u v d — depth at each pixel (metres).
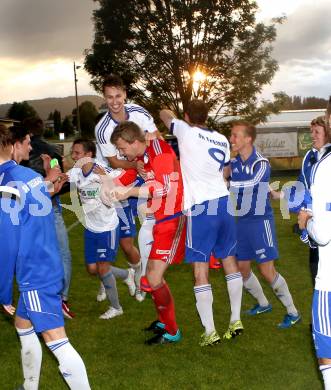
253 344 4.54
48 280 3.21
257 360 4.21
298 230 3.55
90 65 29.58
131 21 28.67
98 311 5.62
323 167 2.74
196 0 27.91
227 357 4.29
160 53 28.98
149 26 28.56
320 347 2.80
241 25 28.14
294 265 7.34
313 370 3.99
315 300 2.83
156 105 29.95
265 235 4.84
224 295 6.00
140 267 6.03
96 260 5.26
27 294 3.19
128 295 6.20
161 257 4.51
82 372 3.26
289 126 27.05
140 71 29.59
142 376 3.97
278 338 4.67
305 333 4.77
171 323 4.61
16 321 3.42
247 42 28.27
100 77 29.98
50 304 3.21
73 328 5.07
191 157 4.48
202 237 4.49
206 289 4.53
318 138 4.23
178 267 7.43
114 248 5.24
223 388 3.74
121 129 4.45
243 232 4.90
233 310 4.67
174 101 29.97
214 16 28.02
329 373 2.82
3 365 4.21
